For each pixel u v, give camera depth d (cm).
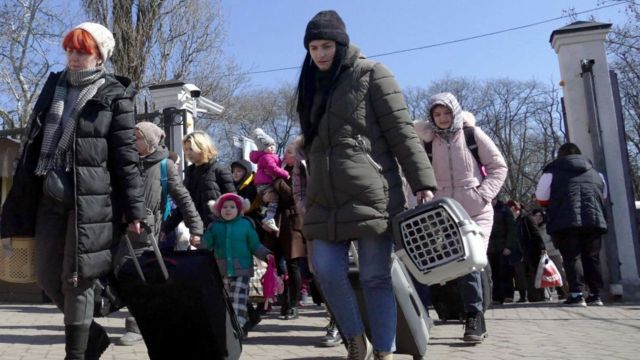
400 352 374
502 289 959
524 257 1015
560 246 754
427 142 488
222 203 526
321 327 617
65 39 328
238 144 1105
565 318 635
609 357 408
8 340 534
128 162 321
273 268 568
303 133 335
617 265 815
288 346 497
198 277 323
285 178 643
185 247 630
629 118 3108
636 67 2569
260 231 676
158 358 341
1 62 2236
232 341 349
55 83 334
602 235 806
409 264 318
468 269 312
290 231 652
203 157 588
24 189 312
